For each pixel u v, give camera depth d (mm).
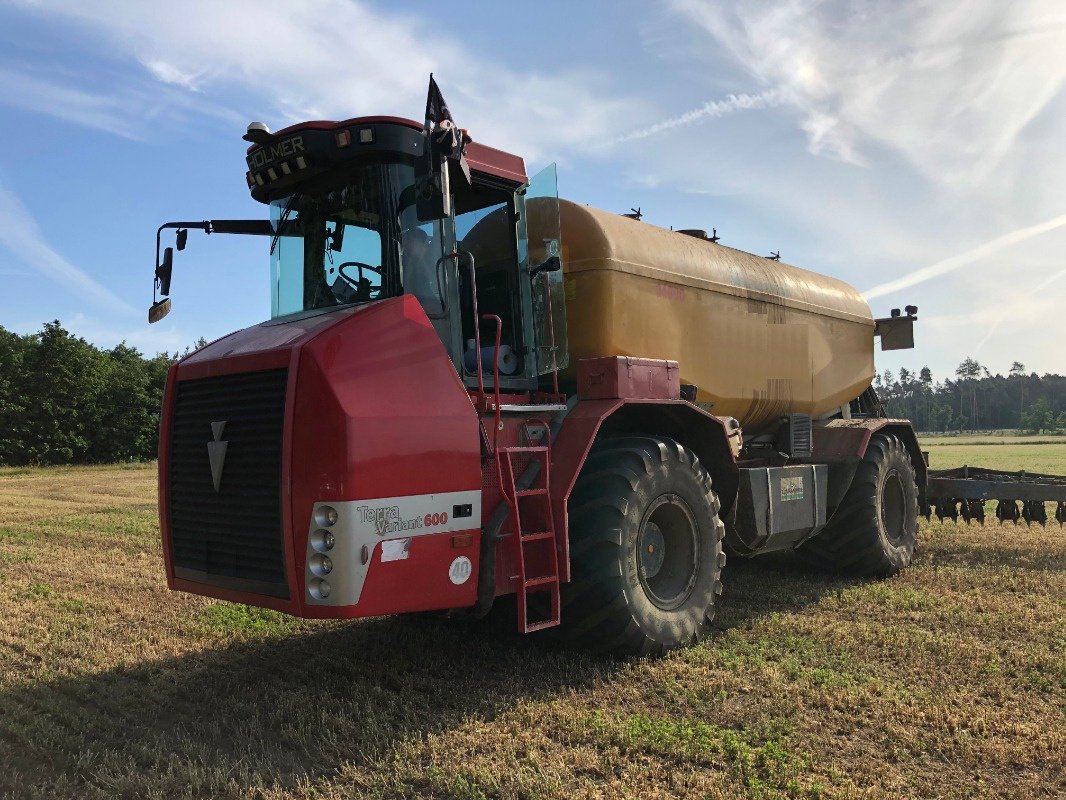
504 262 5188
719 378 6789
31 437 42469
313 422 3824
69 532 11266
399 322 4203
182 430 4633
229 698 4449
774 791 3152
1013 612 5887
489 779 3277
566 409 5141
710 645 5262
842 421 8477
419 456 4020
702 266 6691
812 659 4859
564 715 4008
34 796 3232
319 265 4738
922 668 4660
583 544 4828
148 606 6699
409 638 5566
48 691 4605
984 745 3553
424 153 4109
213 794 3299
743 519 6453
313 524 3779
